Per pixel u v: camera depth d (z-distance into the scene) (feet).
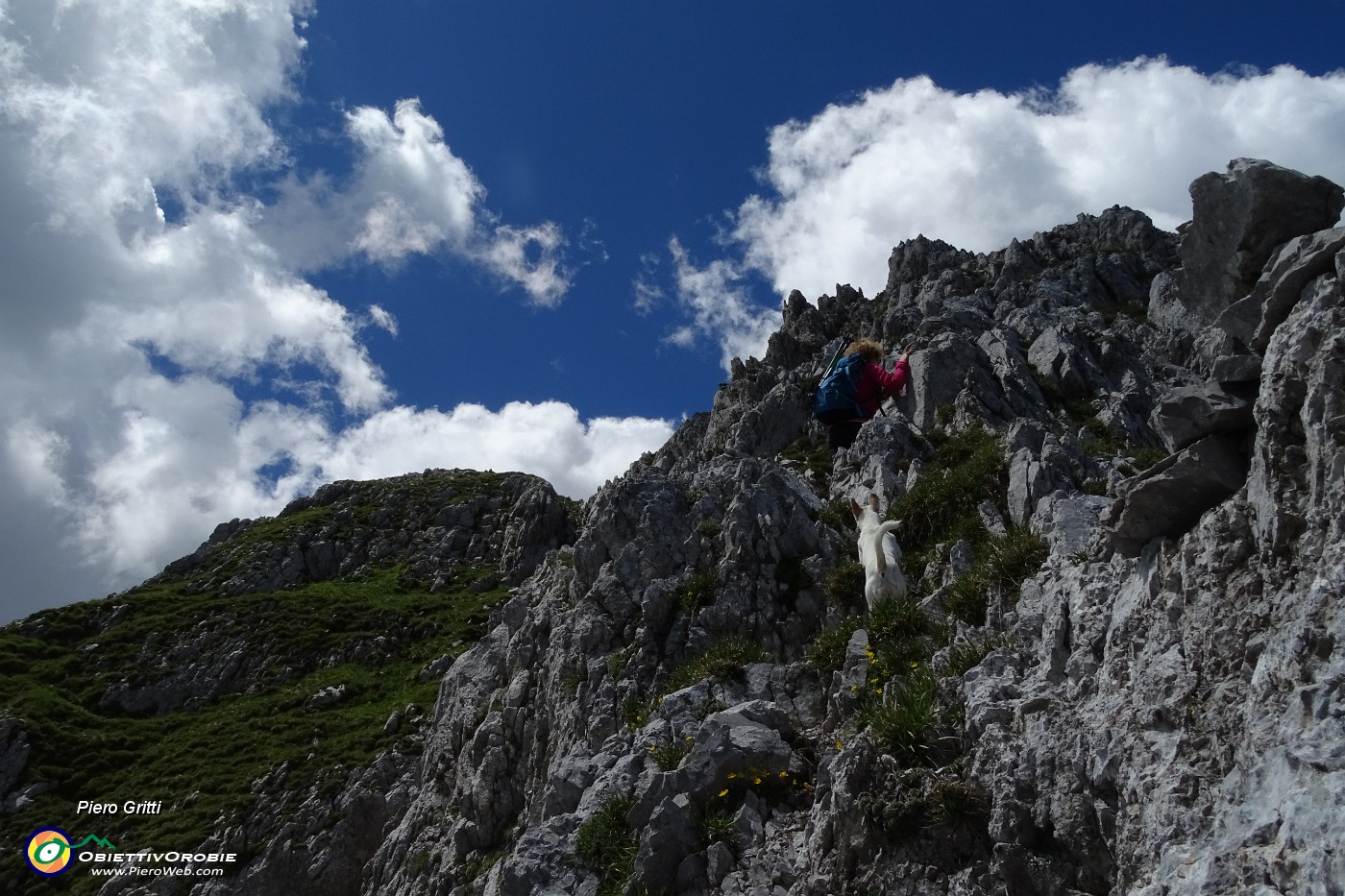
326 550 272.51
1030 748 29.35
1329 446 22.56
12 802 154.92
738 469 68.28
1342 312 23.52
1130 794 24.88
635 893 37.58
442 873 61.98
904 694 35.60
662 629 58.29
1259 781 20.89
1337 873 17.30
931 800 30.63
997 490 56.85
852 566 55.67
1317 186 27.09
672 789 40.47
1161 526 29.63
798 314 141.28
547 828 42.42
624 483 69.00
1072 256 149.89
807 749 42.14
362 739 157.17
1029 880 27.02
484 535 278.26
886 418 72.59
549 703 62.08
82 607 240.73
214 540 297.12
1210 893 19.72
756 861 36.60
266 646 211.41
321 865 122.93
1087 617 31.65
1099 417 78.84
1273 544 24.08
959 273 137.80
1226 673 24.26
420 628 216.33
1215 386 27.94
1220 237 28.73
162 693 198.08
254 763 155.84
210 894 121.19
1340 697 19.72
